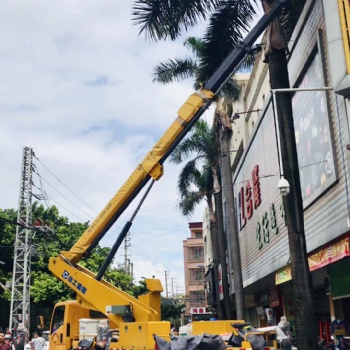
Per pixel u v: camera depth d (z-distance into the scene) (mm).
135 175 13281
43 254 40750
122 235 13117
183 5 14930
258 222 22609
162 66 25703
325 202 12938
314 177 13844
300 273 10742
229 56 12961
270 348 9281
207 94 13070
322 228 13188
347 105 10875
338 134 11844
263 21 12289
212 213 37469
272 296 25234
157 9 14820
